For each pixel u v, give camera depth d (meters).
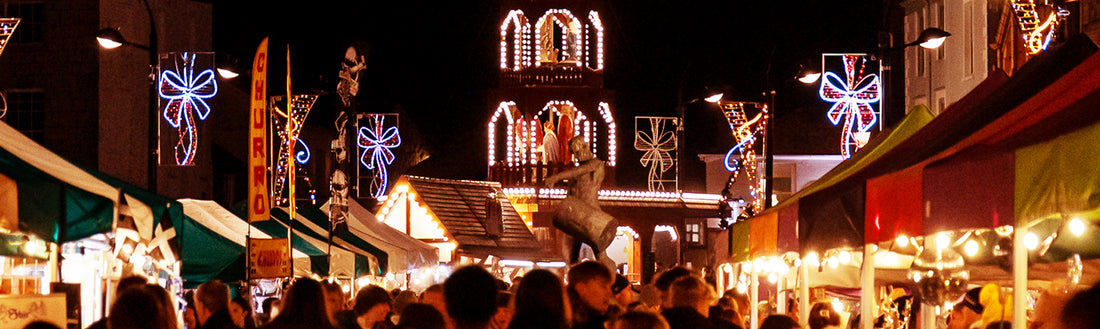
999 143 7.70
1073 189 6.65
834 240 11.39
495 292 6.94
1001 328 9.41
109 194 10.62
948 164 8.45
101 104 36.19
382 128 51.19
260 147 15.59
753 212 32.38
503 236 42.34
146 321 7.26
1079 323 3.89
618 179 54.91
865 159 14.68
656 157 48.03
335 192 19.36
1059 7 20.61
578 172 22.27
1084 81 8.46
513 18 45.25
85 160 36.00
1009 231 9.53
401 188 40.28
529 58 45.34
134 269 13.84
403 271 22.91
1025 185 7.21
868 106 32.84
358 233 22.80
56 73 36.28
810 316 13.09
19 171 9.70
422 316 7.74
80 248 16.27
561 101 44.88
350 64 19.33
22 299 9.73
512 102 45.03
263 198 15.57
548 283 7.02
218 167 44.28
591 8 45.31
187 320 10.65
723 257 20.73
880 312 17.78
